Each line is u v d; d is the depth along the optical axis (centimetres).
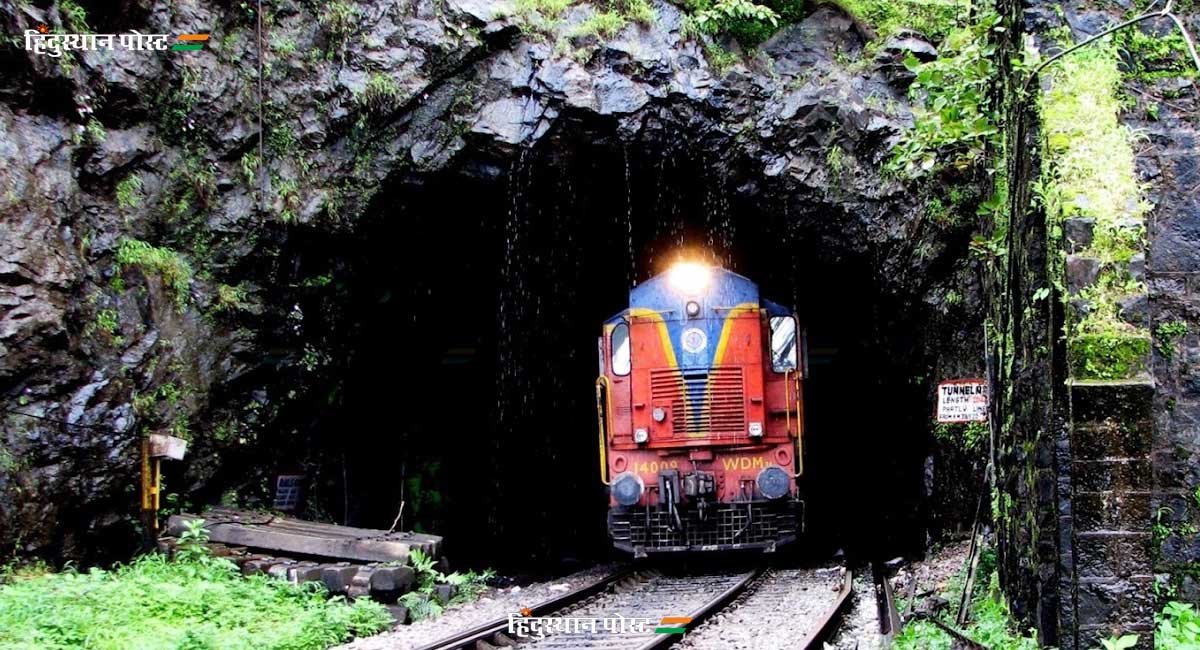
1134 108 780
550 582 1488
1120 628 687
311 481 1498
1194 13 781
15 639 825
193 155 1345
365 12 1401
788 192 1481
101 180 1251
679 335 1488
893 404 1667
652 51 1424
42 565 1122
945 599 1055
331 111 1397
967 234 1389
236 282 1374
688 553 1719
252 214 1372
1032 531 802
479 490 1916
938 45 1437
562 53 1405
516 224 1647
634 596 1299
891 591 1236
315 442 1515
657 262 1881
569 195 1605
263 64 1384
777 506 1459
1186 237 771
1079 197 729
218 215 1356
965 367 1387
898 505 1670
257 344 1385
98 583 1015
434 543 1252
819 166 1459
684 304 1496
